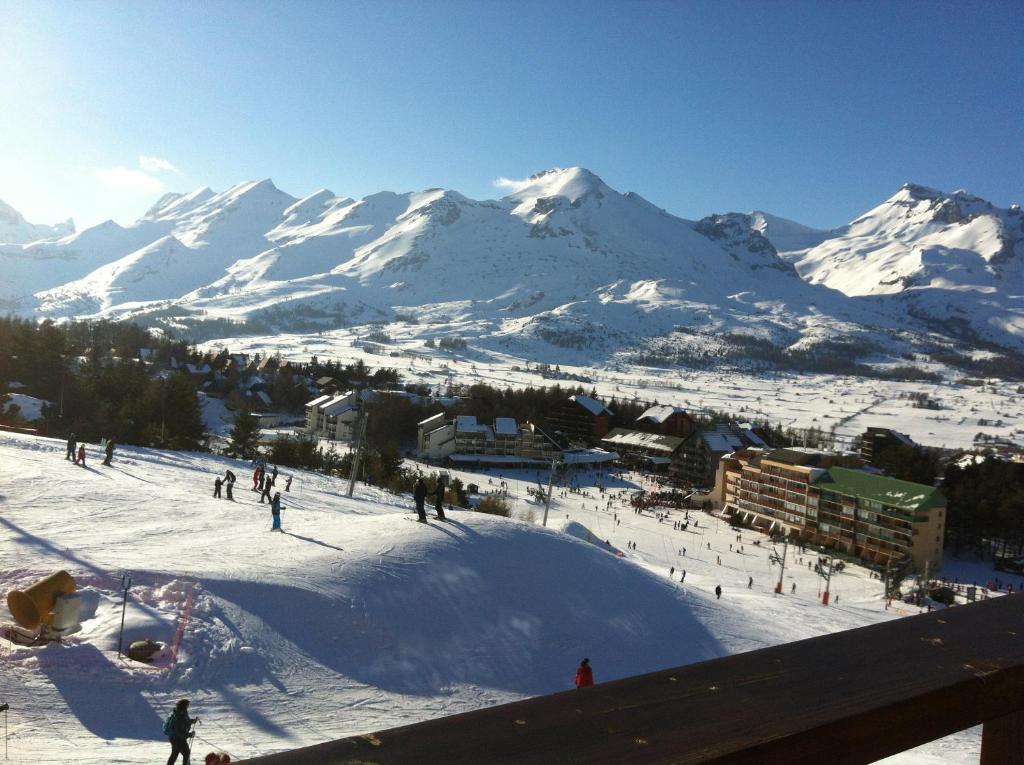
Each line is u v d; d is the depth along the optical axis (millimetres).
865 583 91062
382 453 95500
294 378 197375
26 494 39844
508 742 2145
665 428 181375
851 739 2348
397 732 2230
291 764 2010
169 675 23203
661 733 2186
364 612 31156
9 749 16984
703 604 44438
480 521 42000
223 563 31984
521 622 34719
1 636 23031
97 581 27844
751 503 125312
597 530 104375
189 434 96062
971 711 2697
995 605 3693
